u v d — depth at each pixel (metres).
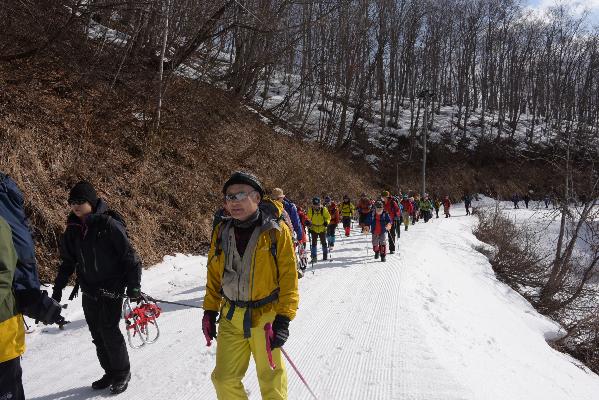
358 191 28.31
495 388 5.19
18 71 10.97
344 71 33.38
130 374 4.52
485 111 61.44
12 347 2.74
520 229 22.17
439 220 29.23
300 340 5.77
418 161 46.34
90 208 3.93
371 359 5.14
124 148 11.91
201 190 13.26
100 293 3.97
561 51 55.94
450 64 59.53
